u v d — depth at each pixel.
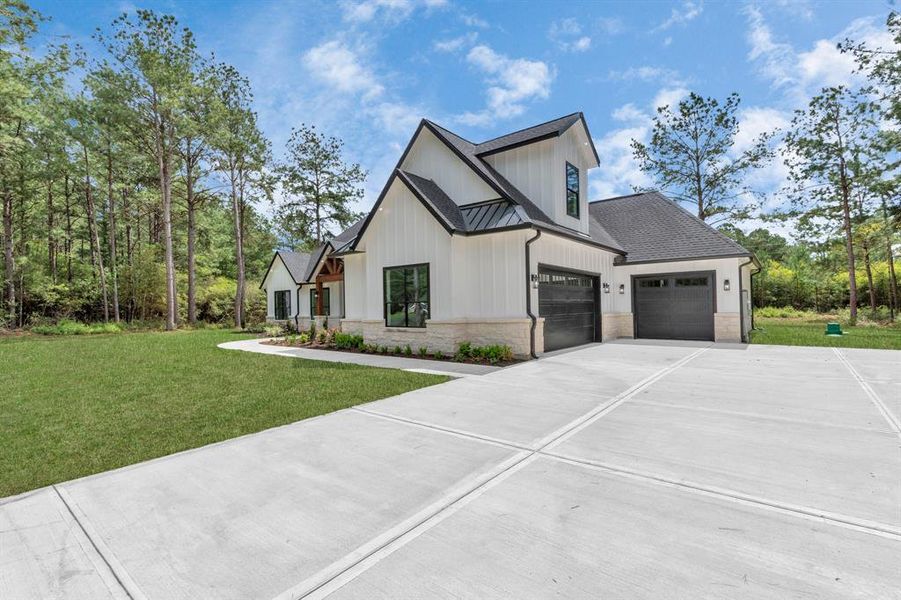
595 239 14.48
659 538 2.53
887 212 20.47
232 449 4.23
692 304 14.39
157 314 28.38
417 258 11.43
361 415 5.43
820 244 23.70
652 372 8.23
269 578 2.21
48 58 19.41
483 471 3.58
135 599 2.07
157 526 2.77
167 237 22.62
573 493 3.14
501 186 11.90
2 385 7.57
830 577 2.14
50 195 25.73
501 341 10.75
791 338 14.22
